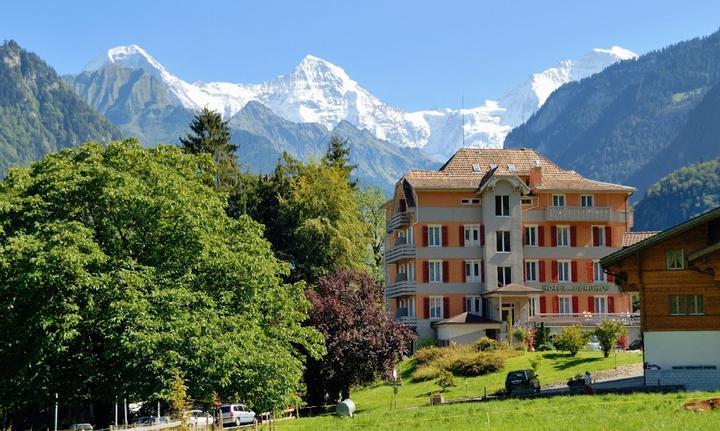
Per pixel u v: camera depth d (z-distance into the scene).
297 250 92.81
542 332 86.19
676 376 57.88
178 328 42.09
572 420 37.97
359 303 68.44
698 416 36.56
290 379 46.34
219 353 43.03
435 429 38.94
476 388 68.50
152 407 52.31
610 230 101.69
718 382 57.12
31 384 42.94
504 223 99.12
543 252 100.44
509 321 89.19
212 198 51.31
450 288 99.00
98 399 43.66
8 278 41.28
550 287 99.81
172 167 51.41
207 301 44.78
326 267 92.81
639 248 59.00
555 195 101.75
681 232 58.50
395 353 67.50
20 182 45.97
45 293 42.09
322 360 65.56
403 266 104.12
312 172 98.06
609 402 45.91
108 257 42.84
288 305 51.53
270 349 48.06
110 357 41.66
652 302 58.91
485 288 98.75
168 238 46.59
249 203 95.38
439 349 84.19
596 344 84.19
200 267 47.84
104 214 45.50
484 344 84.69
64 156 48.84
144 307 41.28
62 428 51.56
